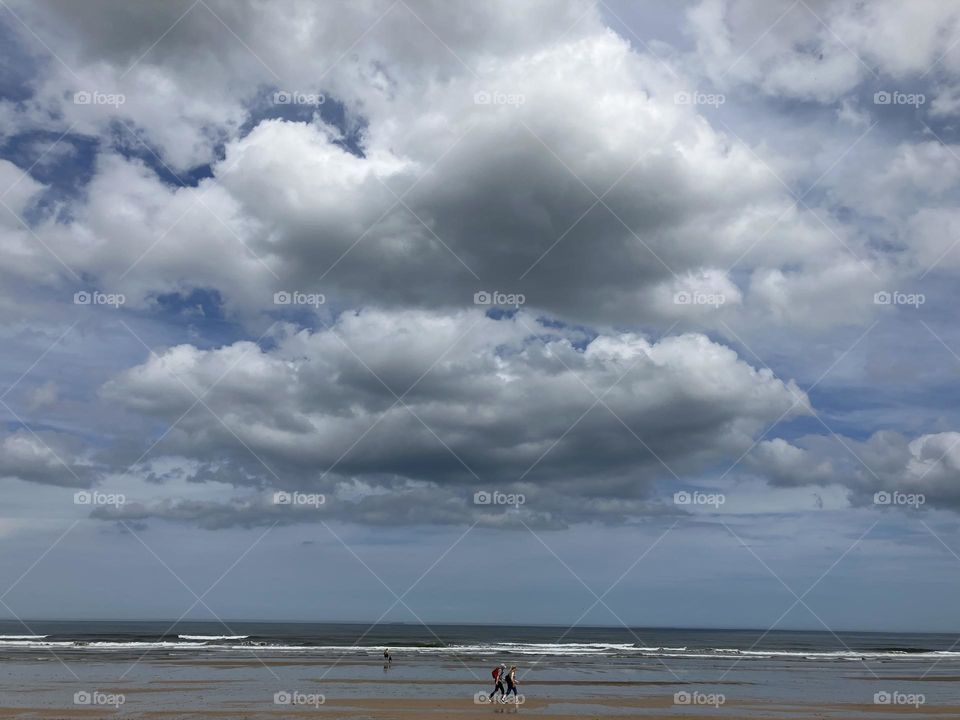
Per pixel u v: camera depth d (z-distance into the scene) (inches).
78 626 7598.4
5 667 1980.8
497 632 7495.1
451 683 1743.4
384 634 5654.5
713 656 2960.1
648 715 1305.4
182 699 1409.9
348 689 1593.3
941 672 2352.4
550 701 1459.2
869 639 7071.9
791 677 2055.9
